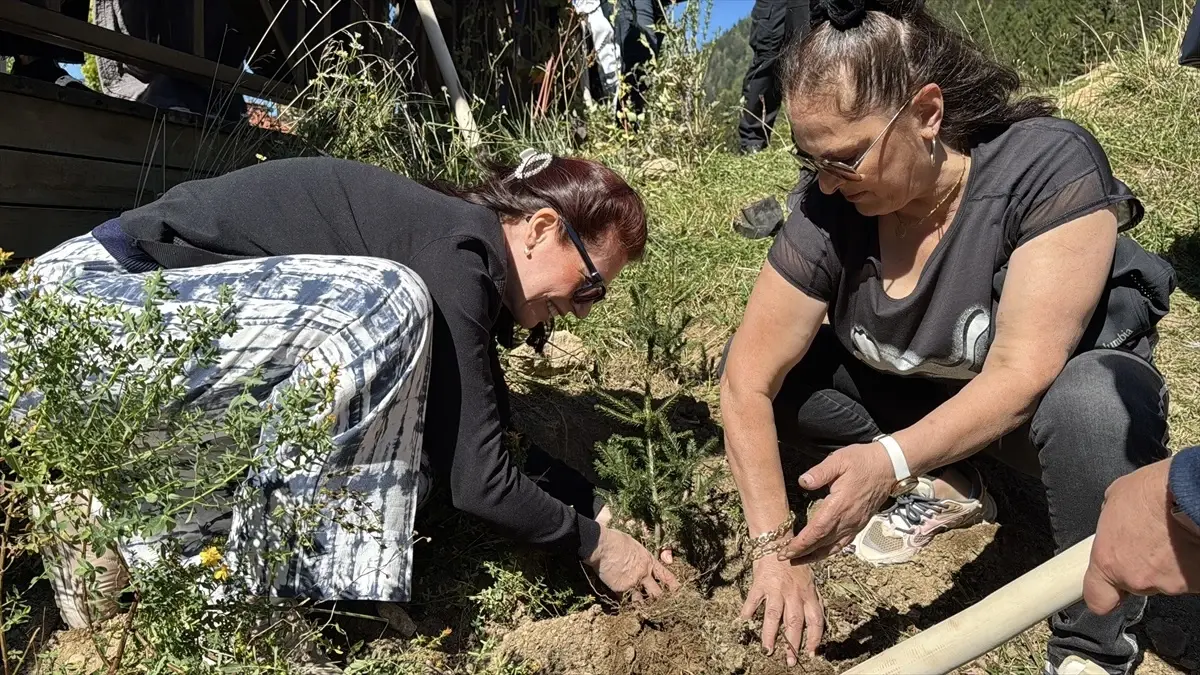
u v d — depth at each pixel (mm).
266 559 1498
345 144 3623
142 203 3084
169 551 1480
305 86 4117
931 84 1544
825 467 1531
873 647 1974
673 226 4031
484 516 1837
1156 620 2043
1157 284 1712
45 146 2672
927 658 1245
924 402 2094
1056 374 1581
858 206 1700
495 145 4594
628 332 3045
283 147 3549
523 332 2965
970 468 2209
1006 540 2268
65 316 1413
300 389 1438
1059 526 1661
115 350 1411
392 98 3904
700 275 3559
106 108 2881
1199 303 3281
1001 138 1672
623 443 2447
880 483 1559
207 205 1795
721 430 2707
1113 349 1713
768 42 5480
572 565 2131
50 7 3352
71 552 1729
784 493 1865
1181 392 2812
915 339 1817
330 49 3936
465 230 1810
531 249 1950
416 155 3904
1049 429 1623
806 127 1604
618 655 1914
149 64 3309
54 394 1334
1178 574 1001
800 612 1768
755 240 3832
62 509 1392
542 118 4973
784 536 1812
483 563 1998
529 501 1853
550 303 2035
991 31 6402
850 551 2236
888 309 1797
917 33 1559
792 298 1851
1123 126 4496
